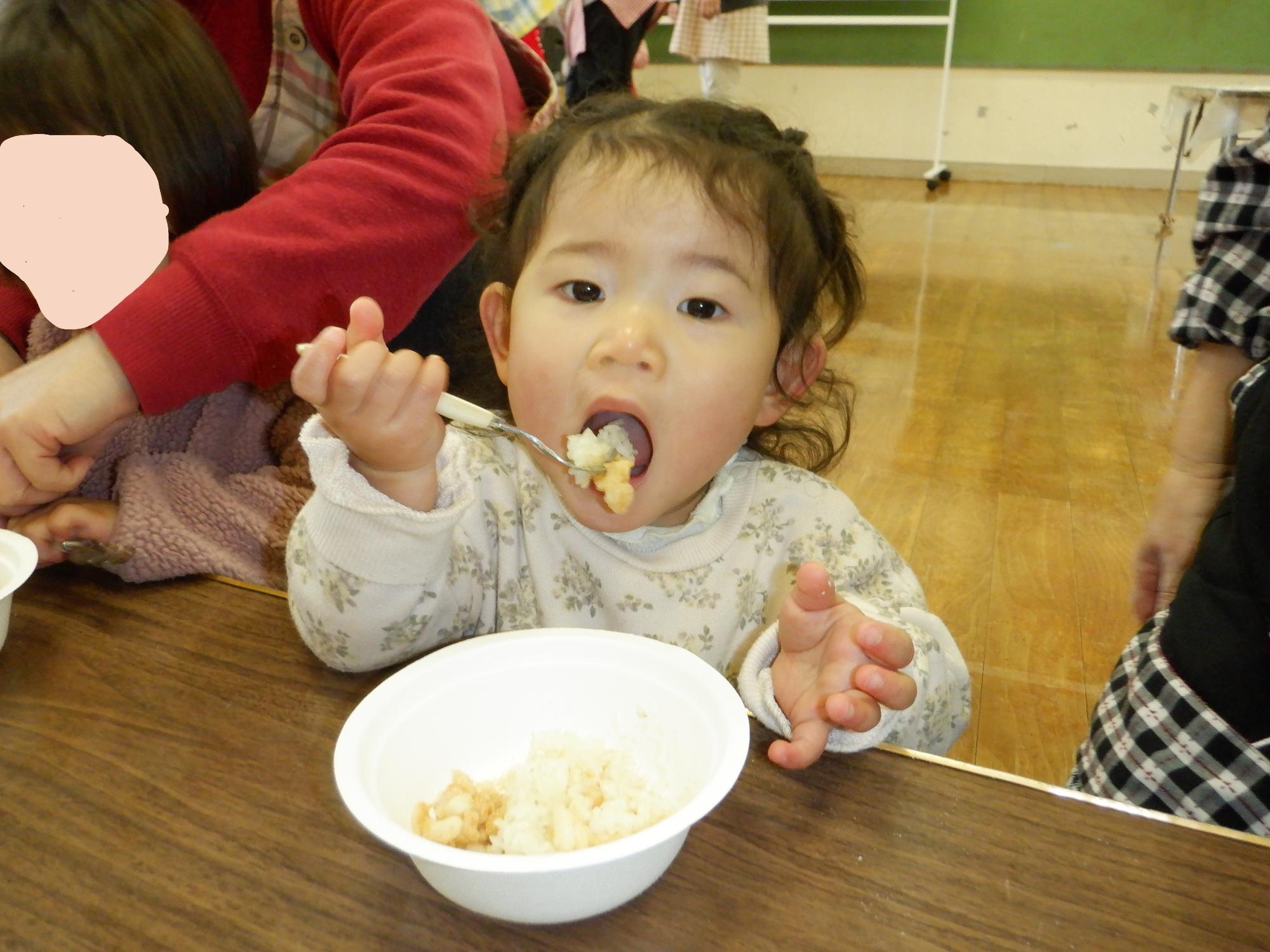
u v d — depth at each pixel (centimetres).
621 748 53
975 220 499
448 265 90
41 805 49
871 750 53
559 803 47
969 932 42
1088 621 179
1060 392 279
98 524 79
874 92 610
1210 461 88
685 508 86
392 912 43
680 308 70
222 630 65
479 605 82
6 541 66
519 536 84
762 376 74
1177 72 552
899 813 48
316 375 52
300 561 62
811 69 614
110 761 52
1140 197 561
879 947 41
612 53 251
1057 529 208
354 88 92
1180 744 76
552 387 70
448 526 61
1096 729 88
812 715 54
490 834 46
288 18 101
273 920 43
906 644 55
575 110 88
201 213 92
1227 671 74
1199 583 78
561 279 72
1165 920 42
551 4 156
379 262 82
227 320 74
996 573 193
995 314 346
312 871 45
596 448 67
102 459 96
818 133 629
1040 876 45
